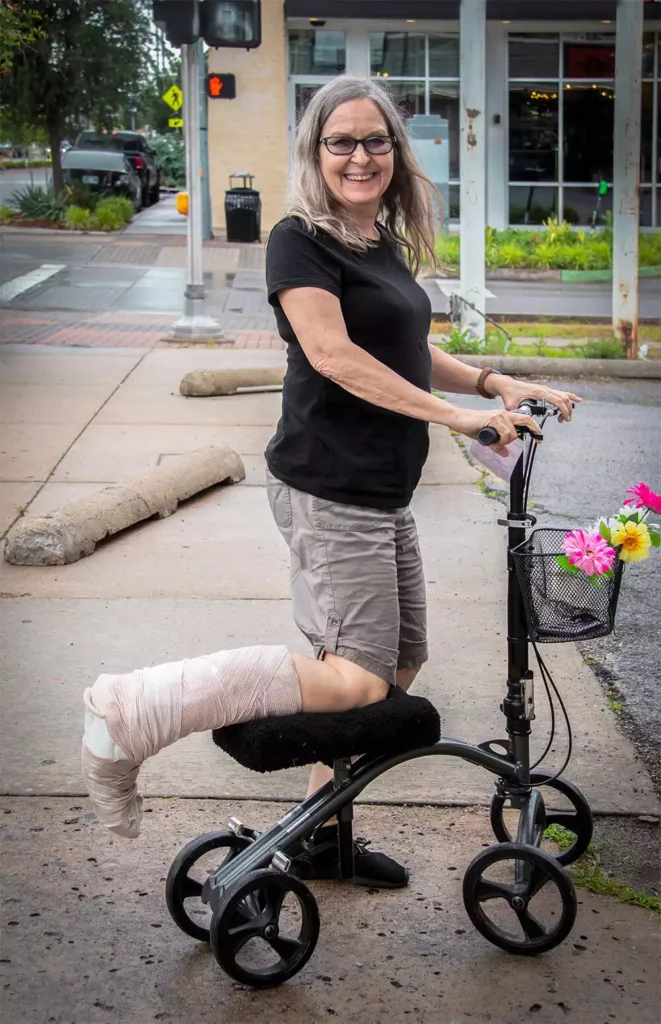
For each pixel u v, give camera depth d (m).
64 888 3.01
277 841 2.68
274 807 3.44
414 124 17.80
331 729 2.59
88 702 2.58
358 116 2.70
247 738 2.55
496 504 6.61
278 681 2.62
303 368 2.76
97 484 6.78
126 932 2.84
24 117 26.86
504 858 2.72
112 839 3.25
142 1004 2.59
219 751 3.79
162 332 12.81
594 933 2.87
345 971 2.71
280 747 2.55
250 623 4.81
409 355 2.79
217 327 12.19
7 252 20.58
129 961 2.73
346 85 2.76
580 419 9.02
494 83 24.08
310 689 2.64
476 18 11.59
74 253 20.77
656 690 4.27
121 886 3.03
